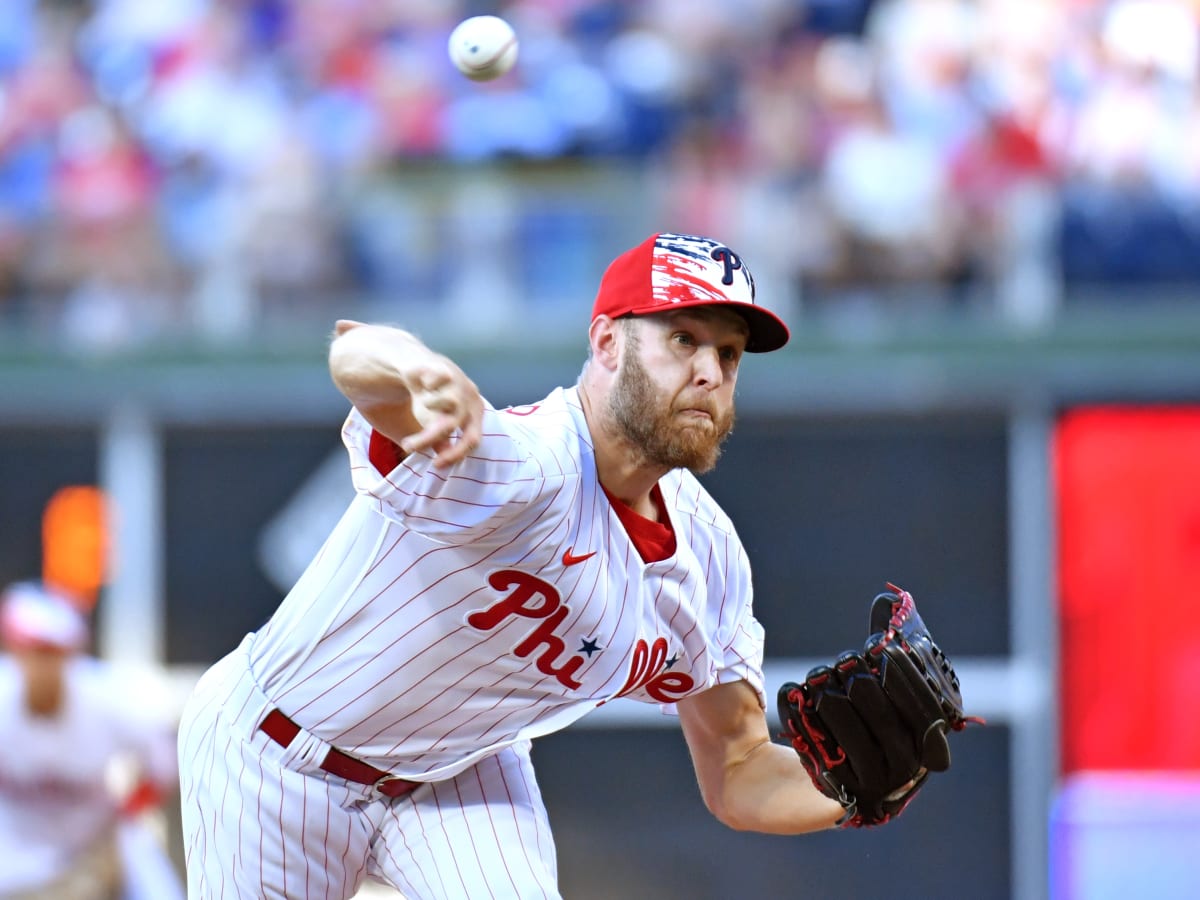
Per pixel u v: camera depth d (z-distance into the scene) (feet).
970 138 97.25
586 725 84.99
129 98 104.17
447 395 27.61
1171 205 96.02
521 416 33.94
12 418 89.30
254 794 36.40
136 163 99.55
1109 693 86.48
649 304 32.55
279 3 108.68
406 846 36.81
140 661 88.22
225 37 106.63
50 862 74.49
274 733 36.29
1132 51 100.12
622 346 33.19
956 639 86.99
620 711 84.94
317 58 105.09
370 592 34.32
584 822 84.53
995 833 85.30
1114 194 95.91
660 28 104.06
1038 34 101.35
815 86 100.58
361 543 34.45
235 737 36.65
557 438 32.83
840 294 94.43
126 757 75.56
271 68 105.09
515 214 96.32
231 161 99.76
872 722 36.63
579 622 33.81
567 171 97.04
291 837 36.45
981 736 86.38
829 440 88.17
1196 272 94.99
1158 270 94.84
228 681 37.29
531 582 32.83
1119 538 87.30
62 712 74.23
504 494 30.73
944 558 87.45
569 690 35.55
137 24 108.06
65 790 74.49
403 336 28.58
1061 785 85.81
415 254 96.22
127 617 88.48
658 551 34.86
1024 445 88.07
